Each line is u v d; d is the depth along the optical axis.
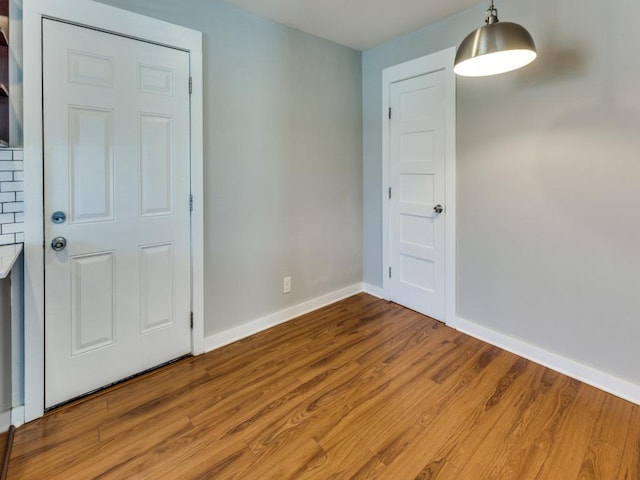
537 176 2.12
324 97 2.95
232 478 1.37
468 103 2.44
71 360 1.82
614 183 1.83
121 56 1.86
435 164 2.72
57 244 1.73
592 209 1.91
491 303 2.43
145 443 1.55
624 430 1.61
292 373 2.10
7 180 1.60
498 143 2.29
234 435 1.59
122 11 1.84
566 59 1.94
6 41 1.52
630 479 1.35
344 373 2.09
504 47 1.39
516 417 1.70
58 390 1.78
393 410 1.76
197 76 2.15
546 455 1.47
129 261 1.99
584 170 1.92
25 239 1.65
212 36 2.23
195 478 1.37
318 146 2.96
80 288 1.83
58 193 1.72
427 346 2.42
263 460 1.45
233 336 2.51
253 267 2.60
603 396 1.86
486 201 2.39
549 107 2.03
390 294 3.23
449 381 2.01
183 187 2.16
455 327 2.67
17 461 1.44
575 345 2.03
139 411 1.76
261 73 2.51
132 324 2.03
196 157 2.19
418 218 2.90
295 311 2.92
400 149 2.99
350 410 1.76
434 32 2.62
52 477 1.37
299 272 2.93
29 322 1.68
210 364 2.20
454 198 2.59
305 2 2.29
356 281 3.44
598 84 1.84
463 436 1.58
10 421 1.61
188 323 2.26
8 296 1.60
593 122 1.87
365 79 3.23
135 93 1.92
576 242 1.98
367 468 1.41
